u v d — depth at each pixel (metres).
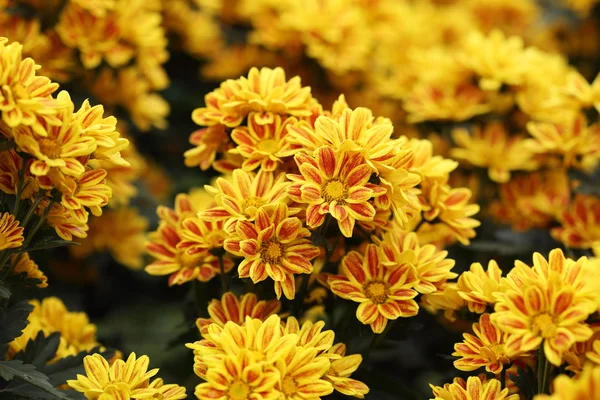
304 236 0.68
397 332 0.72
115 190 0.86
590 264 0.65
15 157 0.67
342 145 0.66
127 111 0.94
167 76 1.23
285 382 0.64
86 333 0.79
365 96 1.09
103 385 0.66
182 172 1.22
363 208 0.66
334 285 0.69
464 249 0.88
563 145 0.85
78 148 0.65
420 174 0.72
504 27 1.42
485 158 0.92
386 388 0.75
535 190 0.93
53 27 0.89
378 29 1.13
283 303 0.72
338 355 0.66
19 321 0.69
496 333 0.67
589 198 0.88
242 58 1.11
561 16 1.54
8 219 0.66
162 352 1.01
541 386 0.65
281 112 0.72
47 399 0.68
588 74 1.34
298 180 0.67
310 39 0.97
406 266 0.69
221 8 1.20
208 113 0.73
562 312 0.62
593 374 0.59
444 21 1.32
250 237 0.67
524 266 0.67
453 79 0.94
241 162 0.73
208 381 0.62
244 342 0.64
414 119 0.93
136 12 0.91
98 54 0.88
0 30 0.87
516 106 0.93
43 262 0.94
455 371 0.78
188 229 0.71
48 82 0.65
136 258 0.97
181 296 1.08
